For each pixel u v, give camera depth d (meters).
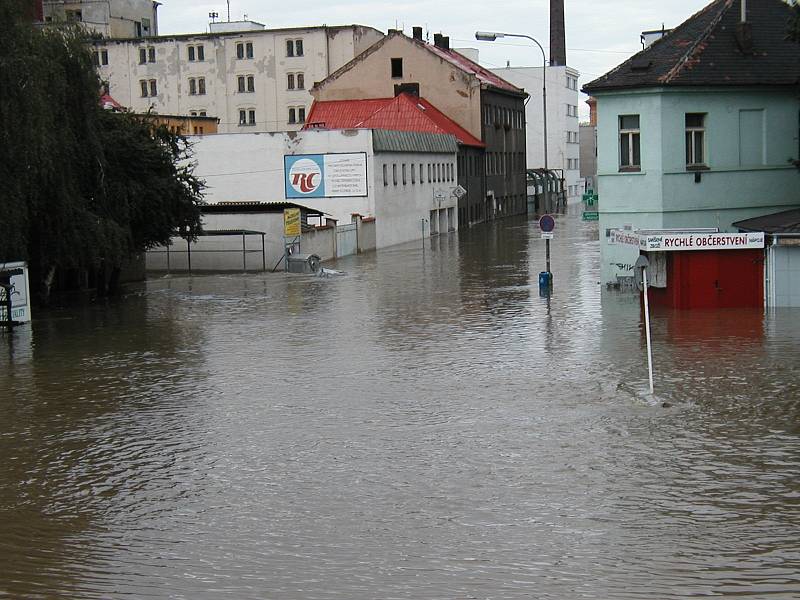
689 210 38.97
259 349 30.66
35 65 38.72
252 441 20.03
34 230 42.38
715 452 18.34
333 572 13.38
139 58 111.19
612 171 39.53
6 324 37.00
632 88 38.34
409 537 14.56
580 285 44.00
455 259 59.84
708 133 38.91
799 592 12.38
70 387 25.95
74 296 47.75
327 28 107.50
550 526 14.82
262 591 12.84
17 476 18.23
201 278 54.88
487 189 104.19
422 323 34.69
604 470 17.42
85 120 44.22
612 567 13.27
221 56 109.69
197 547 14.45
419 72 99.12
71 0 112.50
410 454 18.73
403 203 77.06
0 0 38.38
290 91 108.88
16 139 38.59
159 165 49.75
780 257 34.88
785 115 39.75
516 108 117.25
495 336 31.33
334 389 24.55
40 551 14.47
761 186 39.84
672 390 23.22
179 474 18.02
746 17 40.88
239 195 71.88
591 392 23.28
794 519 14.85
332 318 36.78
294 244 57.59
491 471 17.55
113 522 15.65
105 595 12.85
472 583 12.89
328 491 16.75
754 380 24.00
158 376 27.03
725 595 12.33
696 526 14.66
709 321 32.69
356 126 91.06
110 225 44.28
